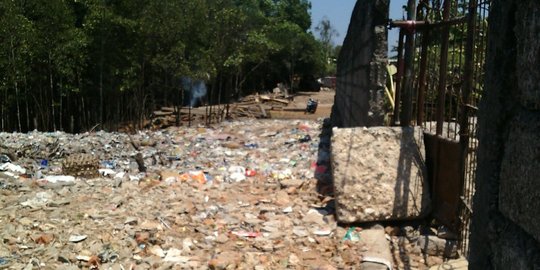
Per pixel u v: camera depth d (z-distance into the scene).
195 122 18.81
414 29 5.81
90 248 4.52
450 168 4.96
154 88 21.47
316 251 4.82
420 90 5.77
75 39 16.83
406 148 5.61
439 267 4.48
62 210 5.50
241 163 8.93
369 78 6.11
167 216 5.52
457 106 4.95
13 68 15.78
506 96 1.61
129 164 9.01
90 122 20.41
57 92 19.34
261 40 24.31
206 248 4.80
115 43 18.22
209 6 20.33
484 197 1.75
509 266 1.55
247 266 4.40
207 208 5.95
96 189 6.52
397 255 4.78
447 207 5.05
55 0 16.36
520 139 1.50
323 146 10.27
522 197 1.47
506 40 1.61
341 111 11.55
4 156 8.84
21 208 5.53
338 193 5.44
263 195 6.69
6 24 15.16
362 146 5.62
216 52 20.00
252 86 38.44
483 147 1.78
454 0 4.82
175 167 8.75
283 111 25.53
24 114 19.27
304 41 43.53
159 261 4.39
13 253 4.34
